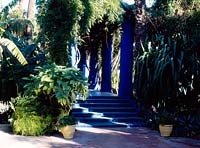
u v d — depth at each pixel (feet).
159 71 34.88
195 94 36.19
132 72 41.81
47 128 27.94
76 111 36.42
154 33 39.86
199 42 36.29
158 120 30.78
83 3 35.29
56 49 35.22
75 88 28.94
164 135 29.37
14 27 45.09
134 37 41.27
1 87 36.88
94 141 25.98
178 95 35.86
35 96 29.89
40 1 35.86
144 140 27.20
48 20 35.06
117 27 44.86
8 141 24.61
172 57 35.17
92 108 37.19
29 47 38.09
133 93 40.75
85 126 32.81
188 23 38.60
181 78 35.45
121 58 42.57
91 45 54.49
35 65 37.24
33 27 48.24
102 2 37.58
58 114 29.43
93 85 55.67
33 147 22.97
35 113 28.32
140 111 37.27
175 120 30.40
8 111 36.91
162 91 35.45
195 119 30.99
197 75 35.76
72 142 25.29
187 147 24.93
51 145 23.88
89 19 36.27
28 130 27.14
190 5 39.55
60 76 28.60
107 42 49.24
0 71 37.11
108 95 42.32
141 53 38.22
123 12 40.19
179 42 36.94
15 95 37.37
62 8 34.71
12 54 36.14
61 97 27.73
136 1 39.37
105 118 35.04
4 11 46.19
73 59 37.55
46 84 28.27
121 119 35.42
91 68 55.98
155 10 40.45
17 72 36.47
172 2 39.81
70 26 34.76
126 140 26.89
